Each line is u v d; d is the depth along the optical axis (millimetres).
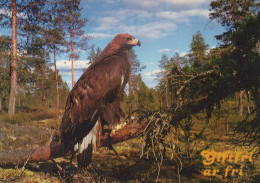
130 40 3961
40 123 12281
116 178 4453
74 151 3566
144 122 3361
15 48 18281
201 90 3055
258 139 2771
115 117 3623
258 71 2510
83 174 4406
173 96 3240
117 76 3623
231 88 2789
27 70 20234
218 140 4934
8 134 7402
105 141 3594
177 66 3227
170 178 4410
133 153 5965
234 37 2619
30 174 4117
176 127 3254
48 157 4062
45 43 19172
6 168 4324
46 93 45250
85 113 3475
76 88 3576
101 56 3955
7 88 25516
